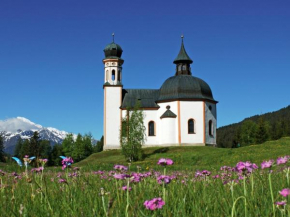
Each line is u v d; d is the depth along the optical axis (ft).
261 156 117.91
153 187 21.66
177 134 221.46
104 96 231.91
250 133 358.64
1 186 22.66
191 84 229.86
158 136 227.61
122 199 16.84
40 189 18.61
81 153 368.68
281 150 123.75
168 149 208.85
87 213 15.12
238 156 125.59
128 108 198.08
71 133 381.40
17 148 378.94
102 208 15.43
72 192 20.86
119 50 240.94
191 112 223.92
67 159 22.24
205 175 28.99
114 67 236.22
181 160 142.61
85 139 383.04
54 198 18.81
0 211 14.96
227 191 20.20
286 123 444.14
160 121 227.81
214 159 132.46
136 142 185.47
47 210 15.67
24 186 23.49
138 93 238.68
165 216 13.66
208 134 225.97
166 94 229.66
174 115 222.48
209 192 20.58
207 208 15.05
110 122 229.86
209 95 233.55
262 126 342.03
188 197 17.88
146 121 229.25
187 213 14.75
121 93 232.53
